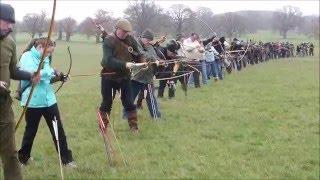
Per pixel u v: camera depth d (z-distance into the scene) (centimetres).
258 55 4438
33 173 763
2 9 563
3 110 591
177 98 1727
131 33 996
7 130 600
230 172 831
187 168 844
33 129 782
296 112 1510
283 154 980
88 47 6888
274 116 1427
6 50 585
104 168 804
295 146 1052
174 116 1344
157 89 1762
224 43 2686
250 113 1456
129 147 964
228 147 1014
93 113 1387
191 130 1162
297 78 2789
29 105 750
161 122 1234
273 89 2138
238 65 3259
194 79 2081
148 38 1190
